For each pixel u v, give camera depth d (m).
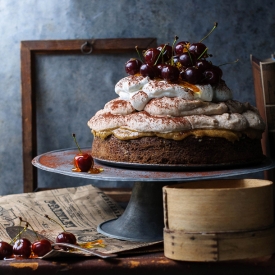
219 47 2.70
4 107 2.79
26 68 2.72
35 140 2.76
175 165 1.61
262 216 1.37
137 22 2.71
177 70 1.70
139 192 1.81
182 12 2.69
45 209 2.03
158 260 1.42
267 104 2.02
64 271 1.41
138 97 1.69
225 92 1.76
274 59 2.17
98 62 2.76
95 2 2.71
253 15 2.68
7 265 1.42
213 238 1.33
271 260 1.41
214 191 1.34
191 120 1.64
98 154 1.80
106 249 1.57
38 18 2.74
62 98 2.79
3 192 2.81
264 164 1.75
